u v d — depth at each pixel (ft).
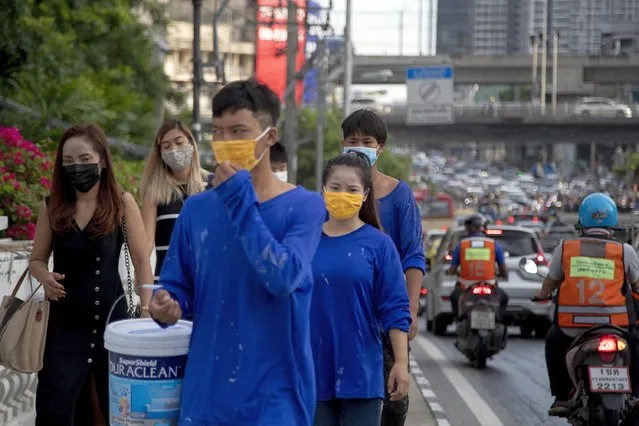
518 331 93.76
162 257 33.32
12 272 32.68
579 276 33.68
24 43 74.23
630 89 467.93
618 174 433.89
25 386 33.76
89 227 25.98
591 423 33.68
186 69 384.27
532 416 45.88
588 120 348.59
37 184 53.72
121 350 19.17
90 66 117.60
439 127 357.20
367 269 24.06
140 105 121.70
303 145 278.05
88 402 26.66
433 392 52.44
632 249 33.83
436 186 589.32
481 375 59.93
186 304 19.42
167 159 33.17
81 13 115.34
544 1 625.82
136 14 138.21
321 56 166.09
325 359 23.95
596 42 611.88
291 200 18.81
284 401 18.65
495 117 345.51
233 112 18.13
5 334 25.38
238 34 402.72
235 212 17.80
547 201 440.04
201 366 18.69
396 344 24.18
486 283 61.57
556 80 429.38
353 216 24.47
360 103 351.25
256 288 18.56
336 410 24.25
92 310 26.11
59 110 81.15
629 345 33.68
